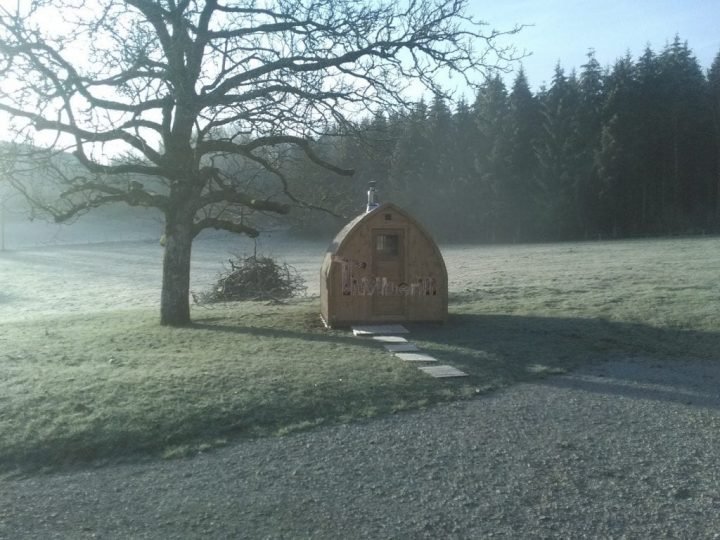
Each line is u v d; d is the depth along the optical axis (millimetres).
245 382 8703
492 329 13141
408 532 4938
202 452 6668
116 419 7219
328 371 9453
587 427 7410
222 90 13516
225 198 14633
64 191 13891
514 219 66625
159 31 12953
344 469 6188
